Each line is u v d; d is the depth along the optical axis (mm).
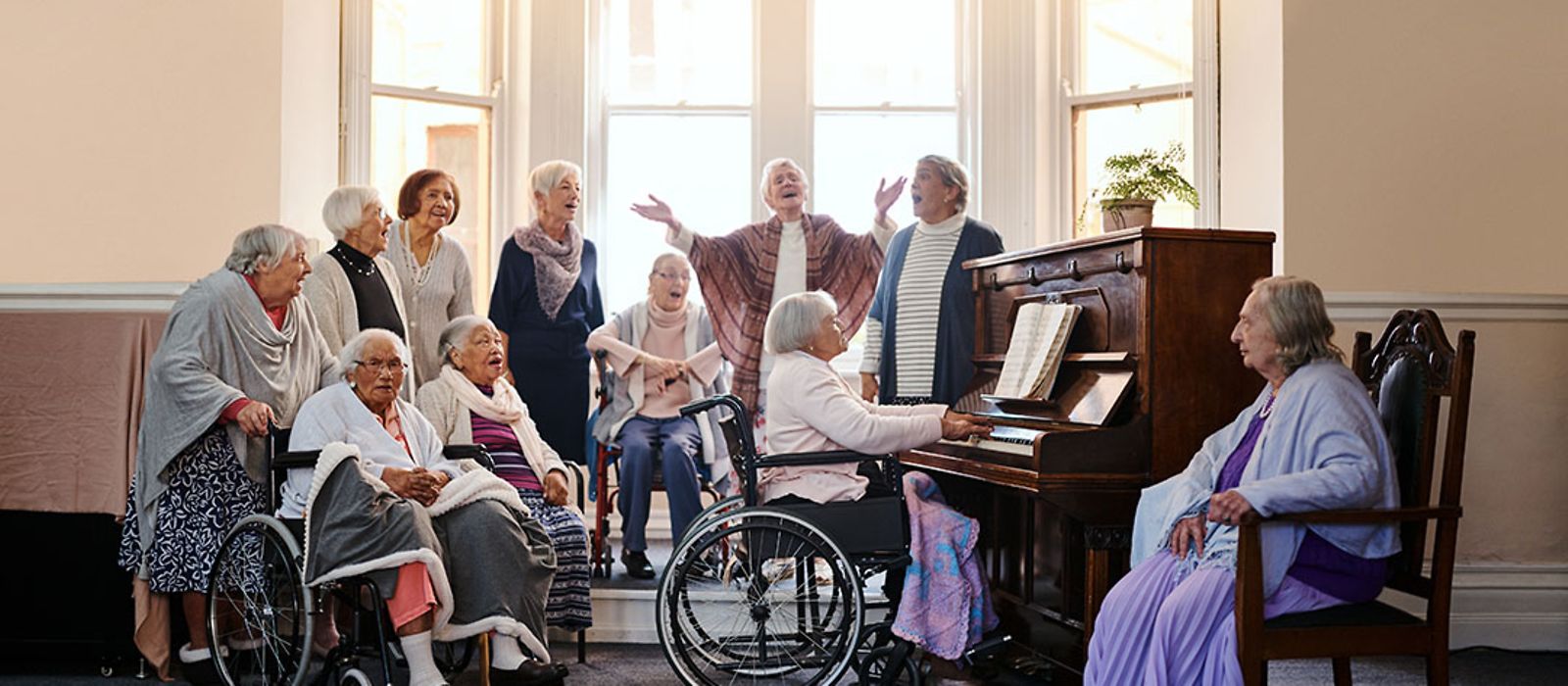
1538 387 4414
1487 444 4406
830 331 3559
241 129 5082
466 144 5953
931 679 3729
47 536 3865
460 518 3453
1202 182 5520
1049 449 3191
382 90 5715
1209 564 2844
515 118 6023
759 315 4918
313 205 5395
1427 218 4699
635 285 6141
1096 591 3217
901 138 6145
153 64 5047
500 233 5992
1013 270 3982
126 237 5035
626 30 6148
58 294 3951
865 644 3764
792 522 3303
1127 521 3232
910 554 3393
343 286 4043
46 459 3840
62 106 5012
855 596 3277
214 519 3549
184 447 3486
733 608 4254
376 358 3498
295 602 3260
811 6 6121
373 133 5727
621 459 4785
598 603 4324
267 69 5098
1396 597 4434
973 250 4363
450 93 5887
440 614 3289
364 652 3355
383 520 3191
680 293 5070
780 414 3523
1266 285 2914
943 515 3477
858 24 6148
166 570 3541
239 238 3643
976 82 6012
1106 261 3439
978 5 5984
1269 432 2852
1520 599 4363
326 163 5516
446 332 4020
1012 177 5906
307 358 3764
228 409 3459
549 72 5965
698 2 6152
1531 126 4668
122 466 3818
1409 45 4707
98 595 3857
